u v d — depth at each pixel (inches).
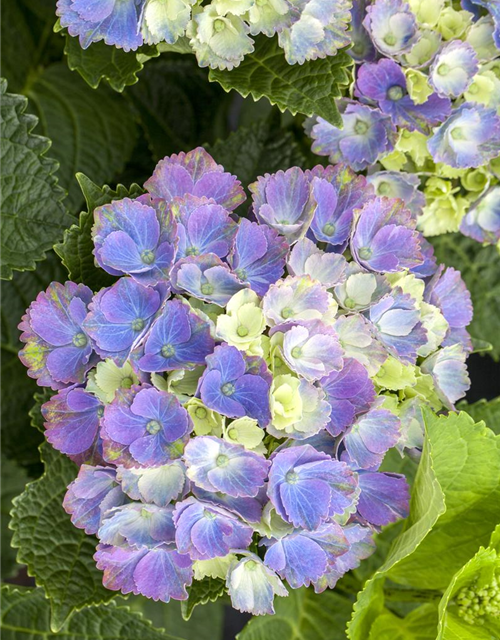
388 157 33.9
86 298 30.6
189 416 29.3
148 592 30.4
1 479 38.3
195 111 38.0
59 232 33.4
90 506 30.7
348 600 35.7
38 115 36.7
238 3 31.1
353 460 30.5
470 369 40.6
